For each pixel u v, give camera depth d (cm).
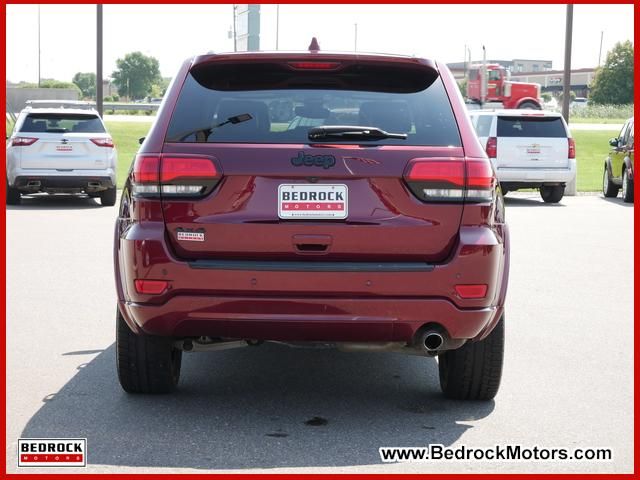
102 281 1010
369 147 496
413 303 491
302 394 585
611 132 4969
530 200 2322
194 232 494
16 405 549
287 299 486
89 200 2098
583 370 655
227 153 494
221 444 481
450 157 499
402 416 539
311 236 491
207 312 491
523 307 902
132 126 4838
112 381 608
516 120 2177
